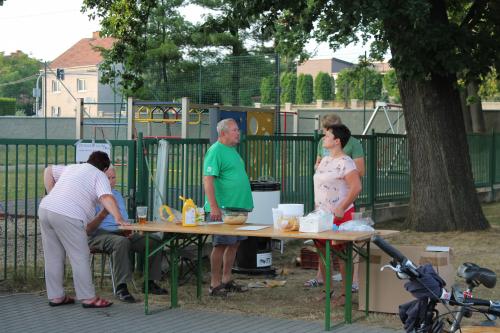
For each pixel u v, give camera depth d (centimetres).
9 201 1880
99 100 6806
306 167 1344
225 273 915
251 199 885
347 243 754
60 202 815
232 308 829
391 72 5234
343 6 1221
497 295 898
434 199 1484
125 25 1812
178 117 2430
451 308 571
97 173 824
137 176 995
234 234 755
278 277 1024
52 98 7350
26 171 953
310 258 1088
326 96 5528
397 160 1702
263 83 2459
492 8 1486
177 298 852
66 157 971
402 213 1725
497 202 2323
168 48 3003
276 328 738
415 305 464
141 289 919
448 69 1350
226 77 2544
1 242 1308
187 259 976
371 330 729
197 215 818
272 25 1404
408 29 1327
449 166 1481
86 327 744
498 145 2389
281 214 762
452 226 1477
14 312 806
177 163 1043
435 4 1434
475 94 2731
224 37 3481
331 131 809
